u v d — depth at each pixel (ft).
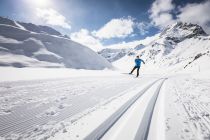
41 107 18.20
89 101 21.57
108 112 16.96
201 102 24.95
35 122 13.99
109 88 32.50
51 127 13.01
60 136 11.44
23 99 21.22
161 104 21.18
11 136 11.36
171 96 27.86
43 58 226.17
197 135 12.47
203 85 49.98
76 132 12.10
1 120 14.07
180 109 19.69
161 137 11.67
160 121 14.83
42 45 261.85
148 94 27.84
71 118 15.12
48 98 22.33
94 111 17.30
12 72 58.70
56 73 68.95
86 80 44.68
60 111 17.11
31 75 54.54
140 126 13.47
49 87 30.78
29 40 263.49
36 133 11.91
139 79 56.59
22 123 13.70
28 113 16.15
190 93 33.40
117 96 25.05
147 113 16.94
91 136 11.49
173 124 14.47
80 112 16.92
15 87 29.01
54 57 234.99
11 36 261.85
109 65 290.76
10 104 18.75
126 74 81.82
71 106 18.98
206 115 17.93
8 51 219.00
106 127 13.10
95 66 261.65
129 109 18.19
